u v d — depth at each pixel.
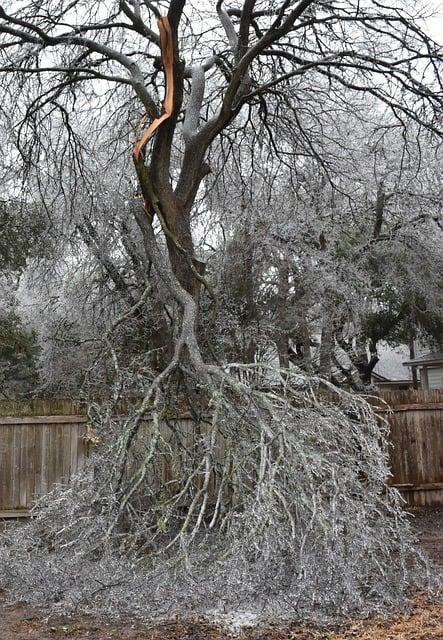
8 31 8.13
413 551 5.63
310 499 5.18
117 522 5.95
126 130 10.96
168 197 7.89
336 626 4.86
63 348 13.55
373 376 27.64
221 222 12.86
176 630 4.84
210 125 8.14
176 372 7.22
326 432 5.75
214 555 5.64
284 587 5.04
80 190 11.08
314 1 8.33
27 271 14.02
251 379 6.85
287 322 13.44
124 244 11.62
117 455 5.77
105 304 13.32
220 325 11.17
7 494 9.27
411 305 16.62
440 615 5.09
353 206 14.84
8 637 4.79
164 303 8.60
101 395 9.10
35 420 9.40
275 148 10.31
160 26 7.47
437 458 10.78
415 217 15.30
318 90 10.78
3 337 15.85
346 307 13.84
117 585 5.14
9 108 9.71
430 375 26.89
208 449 5.55
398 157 14.25
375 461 6.09
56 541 6.12
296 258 13.45
